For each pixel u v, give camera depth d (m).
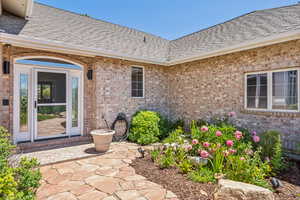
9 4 5.62
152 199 2.79
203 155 3.61
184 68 8.42
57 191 3.05
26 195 2.01
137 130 6.60
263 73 5.77
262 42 5.29
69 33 6.59
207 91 7.42
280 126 5.30
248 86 6.16
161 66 8.98
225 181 2.95
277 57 5.41
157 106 8.77
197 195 2.88
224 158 3.99
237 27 7.57
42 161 4.35
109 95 6.98
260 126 5.76
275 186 3.04
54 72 6.17
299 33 4.49
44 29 6.05
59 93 6.30
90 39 6.98
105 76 6.87
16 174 2.18
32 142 5.61
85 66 6.70
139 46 8.91
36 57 5.65
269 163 4.02
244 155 3.84
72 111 6.62
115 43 7.81
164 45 10.93
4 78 5.12
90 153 5.03
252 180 3.18
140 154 5.09
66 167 4.14
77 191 3.06
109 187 3.19
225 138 4.55
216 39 7.73
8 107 5.20
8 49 5.14
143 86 8.21
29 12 5.88
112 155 5.01
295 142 4.98
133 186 3.22
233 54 6.54
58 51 5.81
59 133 6.32
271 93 5.59
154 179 3.47
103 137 5.16
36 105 5.80
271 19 6.52
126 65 7.55
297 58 5.02
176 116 8.80
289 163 4.34
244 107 6.23
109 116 6.96
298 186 3.28
